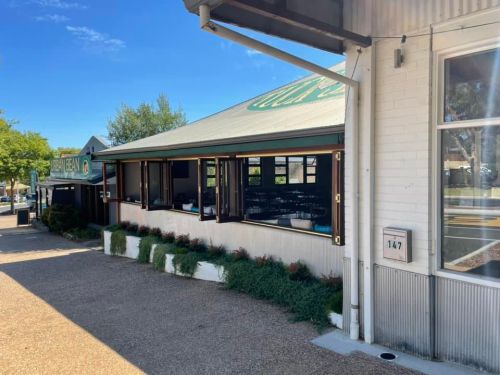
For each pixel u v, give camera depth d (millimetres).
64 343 4852
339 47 4465
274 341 4547
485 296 3529
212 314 5551
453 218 3818
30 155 30547
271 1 3260
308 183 10633
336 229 4926
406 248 3930
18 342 4934
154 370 4059
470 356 3646
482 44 3480
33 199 28875
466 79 3672
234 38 3338
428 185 3828
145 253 9250
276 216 7953
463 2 3527
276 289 5793
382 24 4070
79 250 12078
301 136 5254
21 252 12250
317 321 4973
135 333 5059
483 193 3654
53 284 7801
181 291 6750
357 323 4438
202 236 8461
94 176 14266
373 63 4152
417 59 3855
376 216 4258
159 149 8469
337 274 5566
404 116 3975
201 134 8539
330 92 7789
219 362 4137
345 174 4562
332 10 4242
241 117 9273
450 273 3756
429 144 3814
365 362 3918
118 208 11820
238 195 7355
